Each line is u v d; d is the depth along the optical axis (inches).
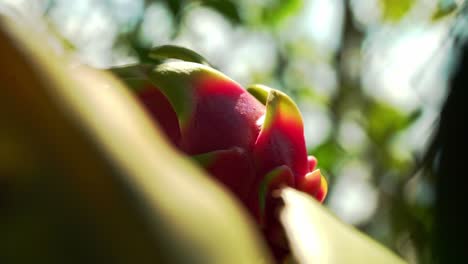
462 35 28.1
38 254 4.8
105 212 4.9
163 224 4.9
